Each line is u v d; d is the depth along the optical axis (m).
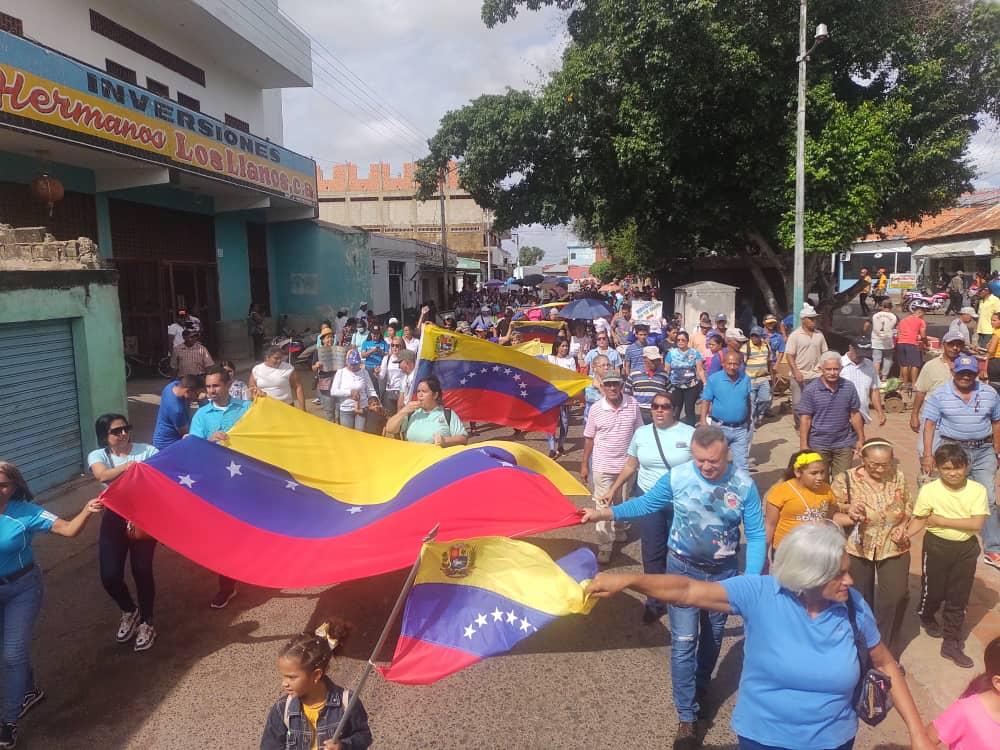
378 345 12.71
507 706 4.33
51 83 11.66
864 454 4.49
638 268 31.09
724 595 2.78
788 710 2.62
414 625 3.96
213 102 20.48
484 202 21.73
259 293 23.50
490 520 4.94
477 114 20.27
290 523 5.20
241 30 18.75
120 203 16.55
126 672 4.77
